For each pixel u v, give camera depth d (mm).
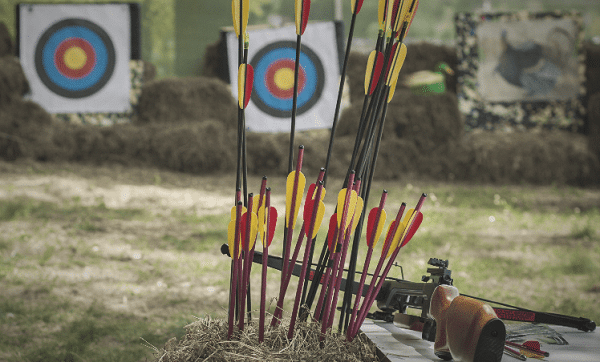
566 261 4566
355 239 1384
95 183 7332
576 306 3291
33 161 8328
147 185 7629
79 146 8852
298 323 1324
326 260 1405
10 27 12070
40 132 8719
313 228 1267
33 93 10320
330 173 9422
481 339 1155
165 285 3564
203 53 12492
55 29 10406
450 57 11320
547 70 11266
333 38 10977
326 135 10633
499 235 5668
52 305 3021
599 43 11852
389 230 1345
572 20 11320
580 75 11242
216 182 8430
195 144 9086
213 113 10148
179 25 12453
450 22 14078
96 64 10430
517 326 1735
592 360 1420
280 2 13398
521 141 10148
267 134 10047
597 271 4312
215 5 12500
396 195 7945
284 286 1318
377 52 1321
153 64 11922
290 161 1351
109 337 2604
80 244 4500
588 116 10453
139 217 5738
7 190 6309
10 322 2719
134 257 4246
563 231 5992
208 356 1225
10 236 4520
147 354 2350
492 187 9297
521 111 11266
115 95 10383
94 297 3250
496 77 11320
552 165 9828
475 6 14023
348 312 1401
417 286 1547
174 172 8945
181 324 2766
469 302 1218
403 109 10141
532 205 7684
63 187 6785
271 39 10914
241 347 1233
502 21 11359
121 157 8969
